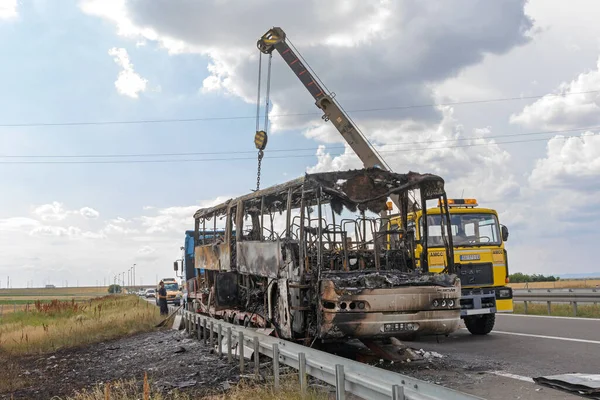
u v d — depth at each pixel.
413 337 10.05
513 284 41.97
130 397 8.46
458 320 9.75
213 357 12.18
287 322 10.84
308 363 7.43
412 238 11.27
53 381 11.22
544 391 7.51
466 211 14.71
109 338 19.05
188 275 25.86
